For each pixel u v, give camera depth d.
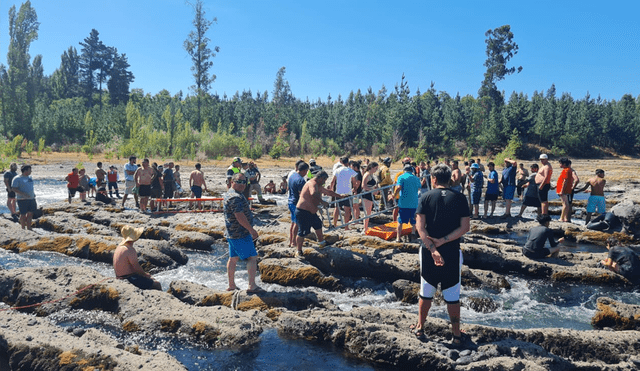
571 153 88.12
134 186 16.09
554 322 6.21
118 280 6.47
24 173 11.08
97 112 80.62
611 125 98.25
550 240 8.84
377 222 13.25
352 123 79.94
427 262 4.80
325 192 8.45
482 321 6.19
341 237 9.79
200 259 9.62
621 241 11.02
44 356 4.36
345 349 5.13
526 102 95.94
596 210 12.51
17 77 62.19
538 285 7.89
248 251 6.52
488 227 12.48
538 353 4.62
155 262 8.64
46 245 9.79
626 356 4.86
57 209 14.07
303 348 5.12
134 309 5.82
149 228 11.12
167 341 5.25
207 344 5.17
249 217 6.48
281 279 7.69
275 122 81.31
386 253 8.30
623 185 28.25
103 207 14.66
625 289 7.71
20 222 11.18
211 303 6.38
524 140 84.00
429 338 5.12
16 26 62.00
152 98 129.88
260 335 5.43
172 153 54.31
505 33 108.69
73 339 4.68
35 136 62.25
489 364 4.36
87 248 9.34
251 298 6.33
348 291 7.48
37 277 6.66
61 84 122.25
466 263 8.89
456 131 83.44
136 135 53.97
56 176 29.50
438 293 7.03
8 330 4.78
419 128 76.69
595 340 5.03
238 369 4.59
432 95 92.06
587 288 7.74
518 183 20.77
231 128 63.72
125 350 4.65
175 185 16.56
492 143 80.81
